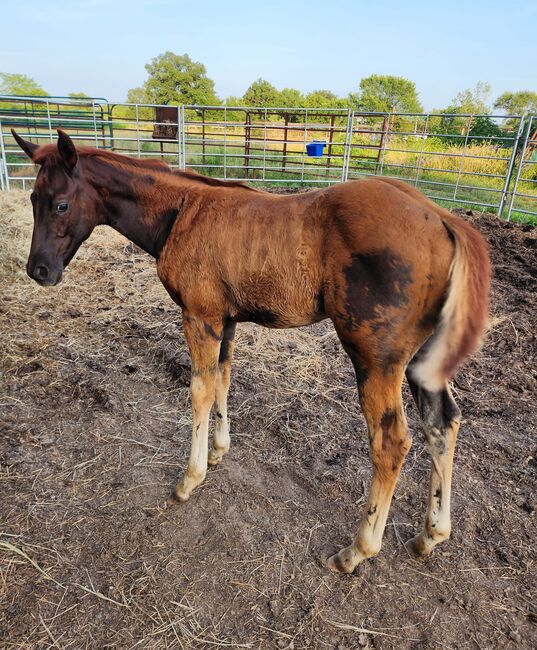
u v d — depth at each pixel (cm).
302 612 207
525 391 379
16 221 685
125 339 439
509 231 838
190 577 221
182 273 236
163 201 250
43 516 250
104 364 396
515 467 296
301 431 327
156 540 240
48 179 248
